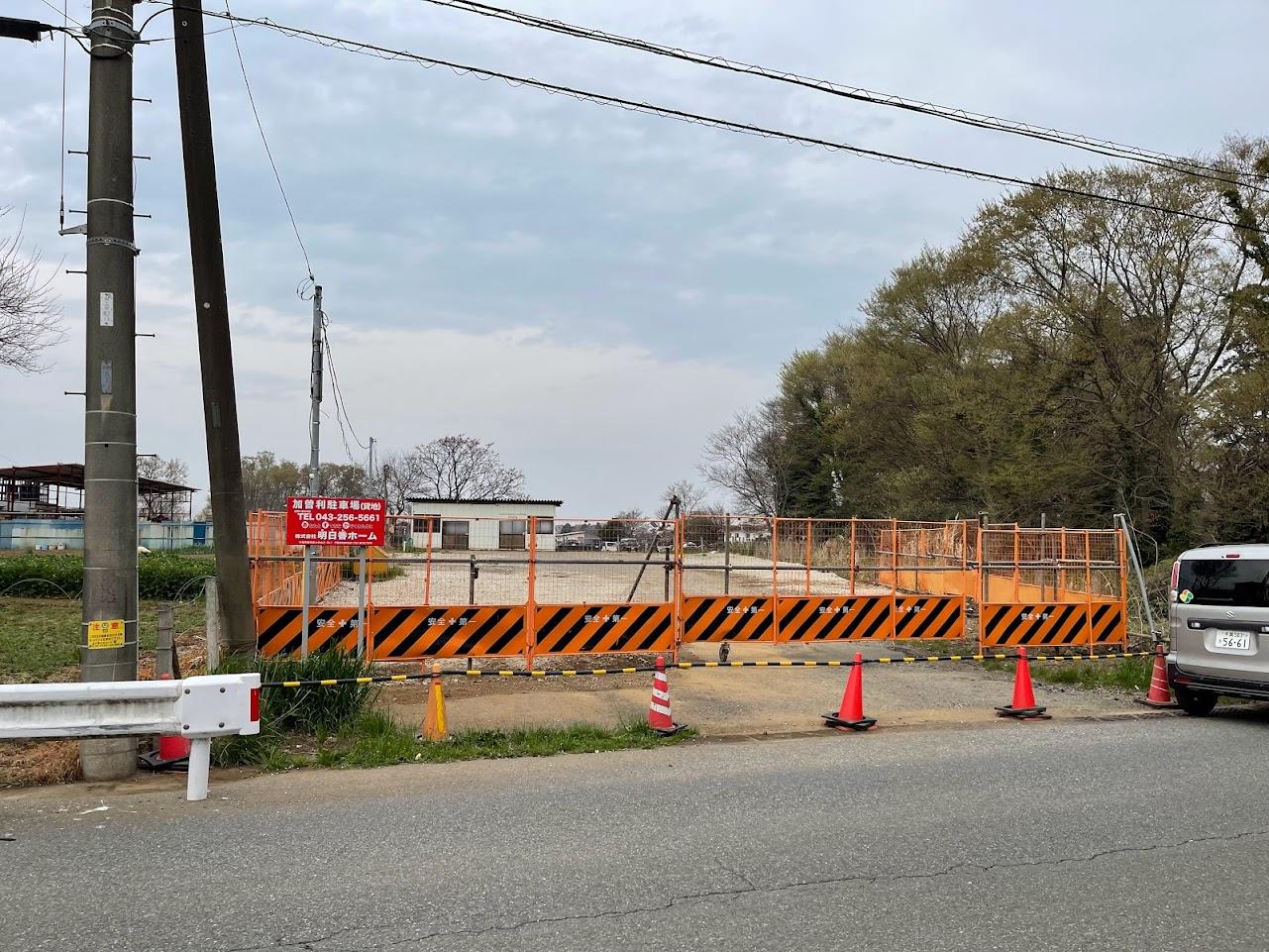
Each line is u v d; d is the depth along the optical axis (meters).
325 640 11.95
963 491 37.38
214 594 9.31
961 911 4.58
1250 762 8.09
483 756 8.23
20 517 48.94
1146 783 7.29
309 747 8.43
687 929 4.34
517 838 5.75
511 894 4.80
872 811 6.41
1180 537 27.28
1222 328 28.52
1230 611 9.94
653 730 9.23
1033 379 30.09
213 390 10.50
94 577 7.42
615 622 12.96
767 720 10.18
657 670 9.35
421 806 6.52
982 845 5.64
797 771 7.70
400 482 79.88
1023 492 30.33
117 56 7.62
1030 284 33.22
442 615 12.33
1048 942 4.23
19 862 5.27
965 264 35.72
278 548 14.79
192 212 10.35
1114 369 28.41
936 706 11.21
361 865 5.24
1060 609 15.22
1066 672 13.24
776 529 14.36
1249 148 26.44
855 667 9.93
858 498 49.47
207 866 5.21
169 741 7.60
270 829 5.93
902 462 43.84
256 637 10.89
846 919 4.47
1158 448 27.94
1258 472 24.09
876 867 5.23
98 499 7.45
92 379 7.48
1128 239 30.08
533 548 12.73
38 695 6.41
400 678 9.13
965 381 33.56
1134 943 4.22
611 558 19.59
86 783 7.17
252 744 7.89
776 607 13.82
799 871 5.16
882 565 17.83
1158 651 11.36
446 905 4.63
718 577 24.59
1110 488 29.83
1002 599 19.52
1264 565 9.74
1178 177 28.56
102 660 7.38
